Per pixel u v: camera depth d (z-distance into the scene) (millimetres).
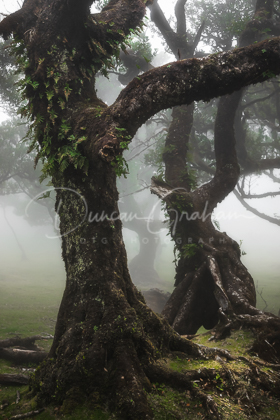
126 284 5059
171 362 4863
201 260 8359
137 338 4453
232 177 9469
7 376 5359
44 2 5316
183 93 4574
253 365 5066
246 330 6512
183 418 3883
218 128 9516
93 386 4125
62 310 4820
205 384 4527
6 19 5164
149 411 3844
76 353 4348
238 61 4469
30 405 4242
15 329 9305
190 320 7668
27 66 5160
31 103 5168
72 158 4566
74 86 5176
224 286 7734
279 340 5992
